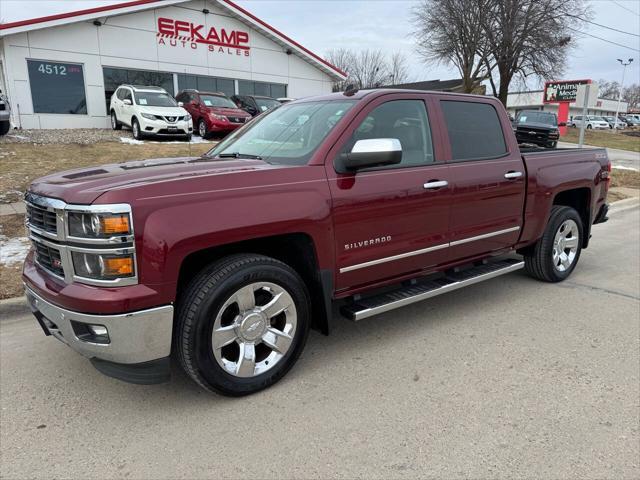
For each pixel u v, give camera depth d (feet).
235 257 9.78
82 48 63.16
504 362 11.63
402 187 11.80
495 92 114.32
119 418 9.64
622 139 115.03
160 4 67.36
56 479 7.96
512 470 7.98
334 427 9.19
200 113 57.26
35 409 9.99
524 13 101.45
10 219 23.15
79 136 52.65
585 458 8.25
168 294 8.84
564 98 101.09
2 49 59.57
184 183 9.09
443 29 107.45
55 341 13.16
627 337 12.98
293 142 11.78
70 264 8.75
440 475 7.88
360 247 11.31
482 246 14.24
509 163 14.52
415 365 11.53
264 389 10.50
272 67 81.76
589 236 18.43
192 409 9.88
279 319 10.69
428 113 12.92
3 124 45.14
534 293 16.46
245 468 8.14
